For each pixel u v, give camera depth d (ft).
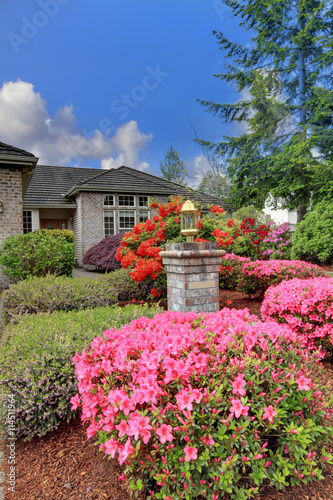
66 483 4.93
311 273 15.16
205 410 4.18
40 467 5.36
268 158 43.68
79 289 12.64
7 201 25.03
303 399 4.79
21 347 7.29
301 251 31.30
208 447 4.09
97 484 4.87
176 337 5.00
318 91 40.65
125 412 4.16
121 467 5.16
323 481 4.73
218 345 5.10
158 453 4.41
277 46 44.14
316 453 5.15
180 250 10.65
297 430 4.29
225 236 14.42
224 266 16.11
